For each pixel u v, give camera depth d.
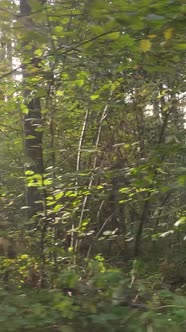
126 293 4.02
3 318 3.56
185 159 6.95
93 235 7.66
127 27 4.09
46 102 6.86
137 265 5.01
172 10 3.79
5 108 6.75
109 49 4.85
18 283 5.03
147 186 6.27
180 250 8.91
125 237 7.92
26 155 7.20
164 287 5.25
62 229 7.07
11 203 6.50
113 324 3.61
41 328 3.55
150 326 3.59
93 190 6.47
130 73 7.53
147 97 7.90
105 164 7.11
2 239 4.80
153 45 4.43
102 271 5.03
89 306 3.79
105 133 8.12
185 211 8.09
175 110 8.07
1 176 7.82
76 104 7.70
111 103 7.34
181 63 5.63
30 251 6.02
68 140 8.13
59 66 5.96
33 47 5.57
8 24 4.58
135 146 7.57
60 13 4.53
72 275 4.18
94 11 3.91
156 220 8.98
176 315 3.88
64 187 6.38
